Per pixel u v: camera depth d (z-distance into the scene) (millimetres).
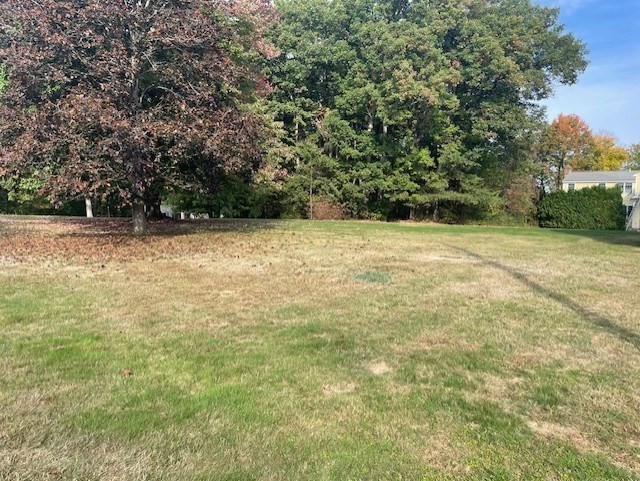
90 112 9141
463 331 4590
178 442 2531
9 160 9438
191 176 12492
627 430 2738
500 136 28109
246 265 8188
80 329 4441
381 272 7746
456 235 15492
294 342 4195
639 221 31875
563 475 2305
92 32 9992
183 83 11070
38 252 9227
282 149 23391
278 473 2279
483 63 25391
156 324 4664
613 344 4234
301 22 26094
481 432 2703
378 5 27047
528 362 3791
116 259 8594
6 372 3395
